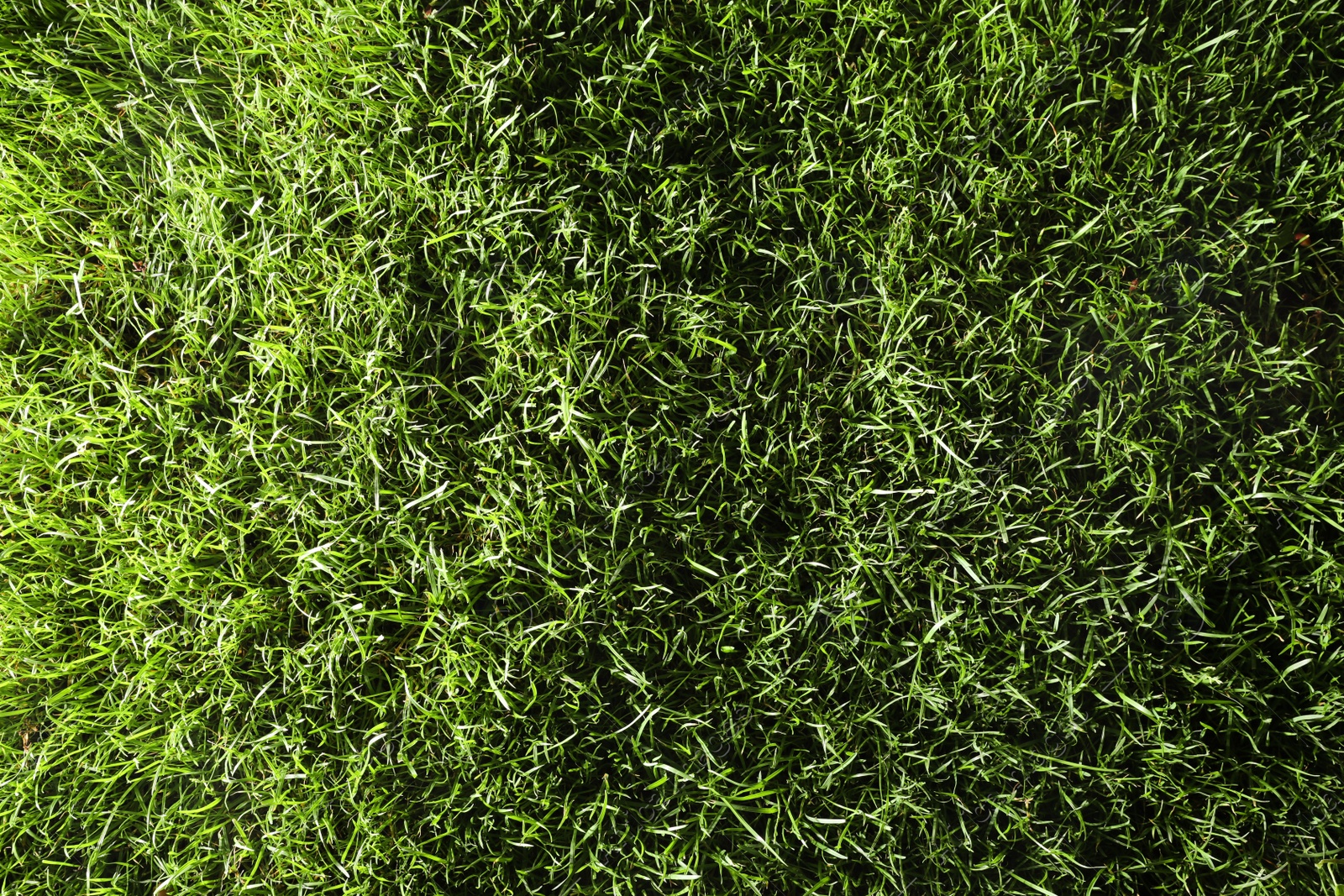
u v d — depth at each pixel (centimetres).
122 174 86
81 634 82
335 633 79
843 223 81
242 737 79
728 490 80
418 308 82
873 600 77
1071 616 78
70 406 82
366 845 77
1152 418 79
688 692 80
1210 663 77
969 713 78
